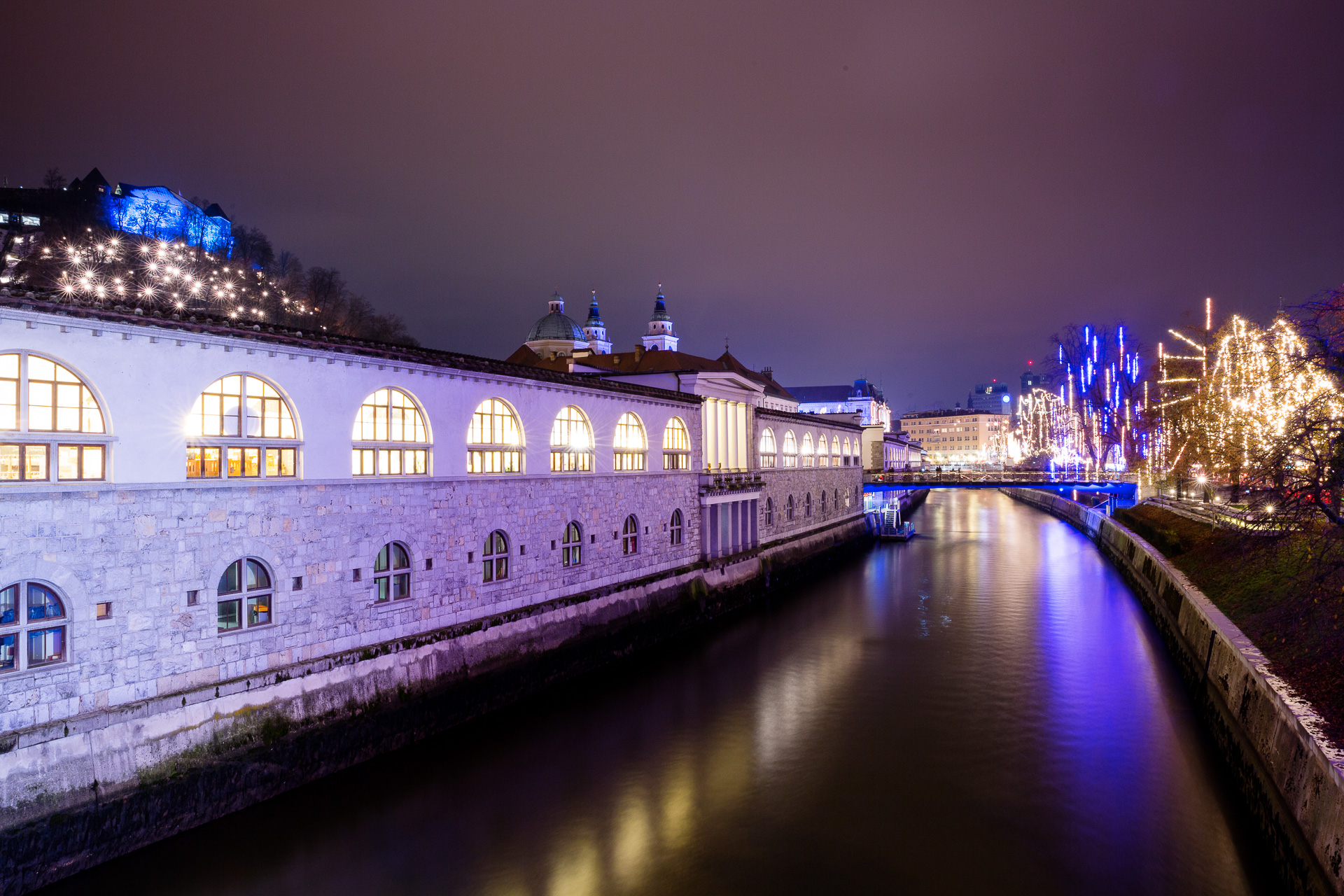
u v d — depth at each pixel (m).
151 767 20.08
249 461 22.97
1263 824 21.42
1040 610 50.38
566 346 109.00
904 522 104.88
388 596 26.75
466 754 26.94
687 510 46.31
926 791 24.61
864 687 34.66
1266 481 26.00
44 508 18.47
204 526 21.50
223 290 72.44
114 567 19.69
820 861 20.72
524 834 21.97
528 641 32.19
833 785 25.03
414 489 27.56
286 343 23.34
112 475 19.70
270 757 22.55
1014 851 21.17
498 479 31.17
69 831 18.55
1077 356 90.00
